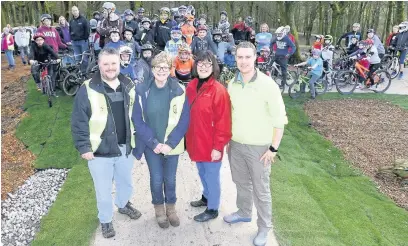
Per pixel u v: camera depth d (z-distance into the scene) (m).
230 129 3.47
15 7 24.81
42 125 8.05
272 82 3.24
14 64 13.64
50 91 8.92
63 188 5.43
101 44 8.68
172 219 4.04
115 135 3.46
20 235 4.61
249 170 3.54
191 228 4.05
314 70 9.77
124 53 6.68
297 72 10.15
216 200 4.01
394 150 7.21
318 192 5.40
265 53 9.97
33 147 7.19
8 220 4.95
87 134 3.37
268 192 3.58
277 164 6.12
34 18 24.83
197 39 8.29
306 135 7.82
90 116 3.34
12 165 6.62
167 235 3.95
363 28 25.12
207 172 3.78
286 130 7.96
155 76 3.39
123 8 24.73
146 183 5.15
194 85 3.58
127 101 3.45
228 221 4.10
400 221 5.00
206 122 3.50
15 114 9.00
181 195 4.75
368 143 7.52
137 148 3.65
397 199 5.66
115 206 4.47
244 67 3.18
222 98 3.41
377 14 23.62
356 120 8.68
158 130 3.55
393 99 10.25
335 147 7.32
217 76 3.51
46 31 9.61
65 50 10.39
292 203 4.83
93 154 3.45
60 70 9.27
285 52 9.73
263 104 3.27
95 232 4.07
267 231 3.71
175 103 3.49
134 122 3.49
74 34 9.87
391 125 8.40
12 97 10.20
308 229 4.27
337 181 6.07
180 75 6.11
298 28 28.81
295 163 6.43
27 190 5.75
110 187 3.69
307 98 10.15
